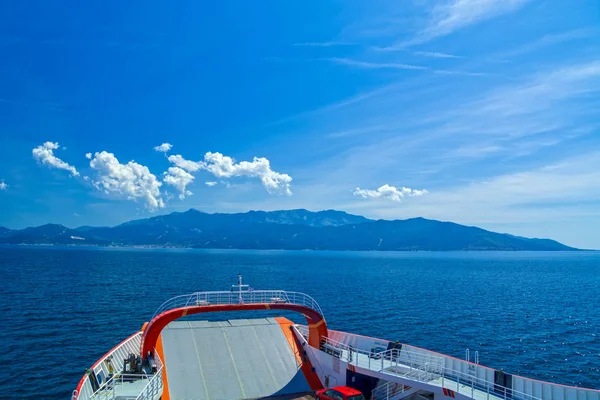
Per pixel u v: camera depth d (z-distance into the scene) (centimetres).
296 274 18088
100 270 17912
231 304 3591
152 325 3325
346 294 11231
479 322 7844
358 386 3184
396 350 3303
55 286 11425
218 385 3241
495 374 2827
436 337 6581
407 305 9569
